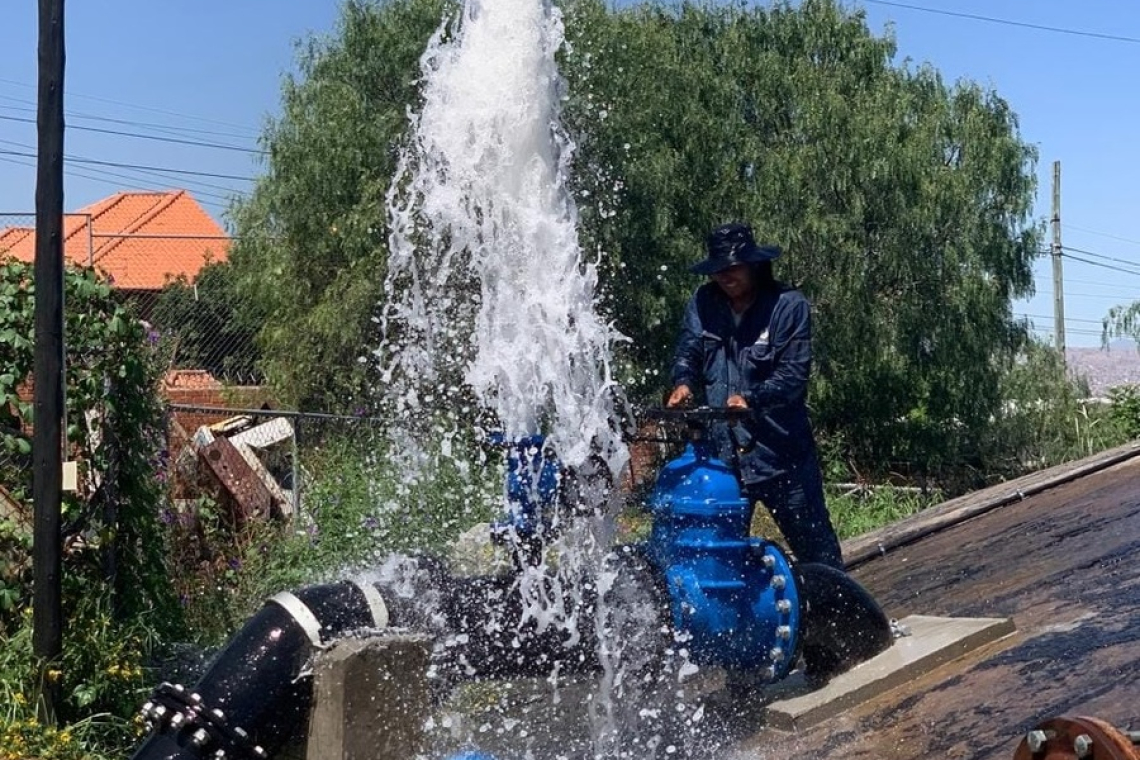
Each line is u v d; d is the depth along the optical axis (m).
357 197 14.91
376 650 3.55
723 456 4.65
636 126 14.77
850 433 17.83
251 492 8.36
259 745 3.56
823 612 4.31
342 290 14.24
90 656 5.45
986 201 18.19
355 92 15.15
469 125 4.59
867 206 17.06
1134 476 7.51
